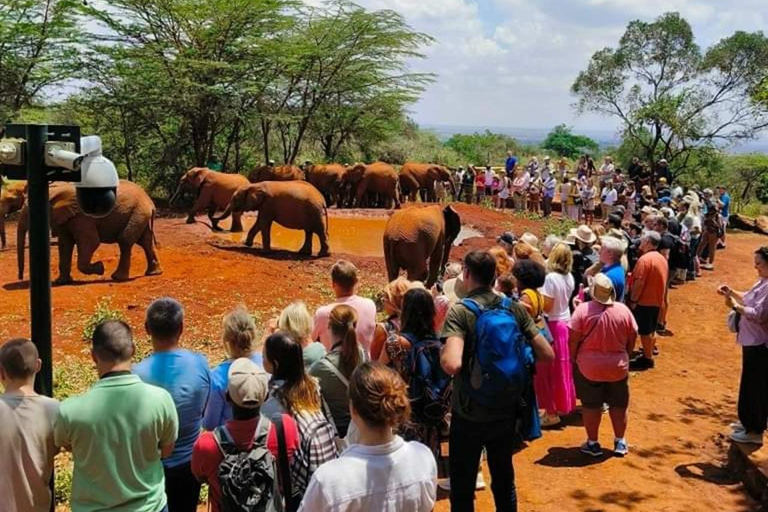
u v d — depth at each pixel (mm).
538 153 58156
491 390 4574
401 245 12477
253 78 29438
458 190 30547
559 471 6512
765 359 6336
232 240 18562
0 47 24562
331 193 27734
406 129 49688
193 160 30391
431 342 5082
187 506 4598
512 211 27438
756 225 25062
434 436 5078
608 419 7785
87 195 4469
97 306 10820
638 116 32094
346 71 34188
